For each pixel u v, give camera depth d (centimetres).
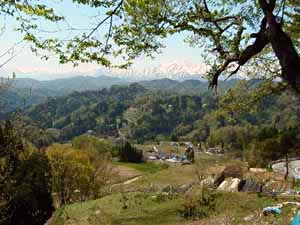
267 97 1159
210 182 3631
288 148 6372
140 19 801
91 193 6525
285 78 691
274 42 701
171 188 3709
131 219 2817
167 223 2650
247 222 2069
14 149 1245
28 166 4416
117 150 14425
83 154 6712
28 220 4444
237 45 842
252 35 776
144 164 13662
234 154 13012
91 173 6500
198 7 835
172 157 18825
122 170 11294
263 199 2705
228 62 845
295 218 1767
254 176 3838
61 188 6350
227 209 2622
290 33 936
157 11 800
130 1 745
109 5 752
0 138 1204
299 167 5434
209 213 2661
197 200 2870
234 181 3347
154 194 3328
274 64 1106
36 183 4612
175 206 2892
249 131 16938
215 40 848
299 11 888
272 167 5822
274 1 716
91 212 3192
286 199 2633
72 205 3584
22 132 1243
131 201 3206
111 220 2845
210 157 15300
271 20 706
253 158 7069
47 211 4956
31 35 756
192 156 13600
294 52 690
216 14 835
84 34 781
